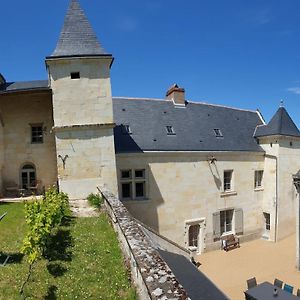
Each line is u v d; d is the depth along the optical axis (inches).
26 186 622.5
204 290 283.0
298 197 585.3
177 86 783.1
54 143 626.8
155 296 158.2
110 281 257.8
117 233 349.1
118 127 658.8
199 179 687.7
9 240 338.6
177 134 700.0
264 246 726.5
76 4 577.6
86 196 525.7
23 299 219.5
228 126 808.3
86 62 530.6
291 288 428.5
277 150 772.0
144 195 637.3
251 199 774.5
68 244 331.3
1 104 611.8
